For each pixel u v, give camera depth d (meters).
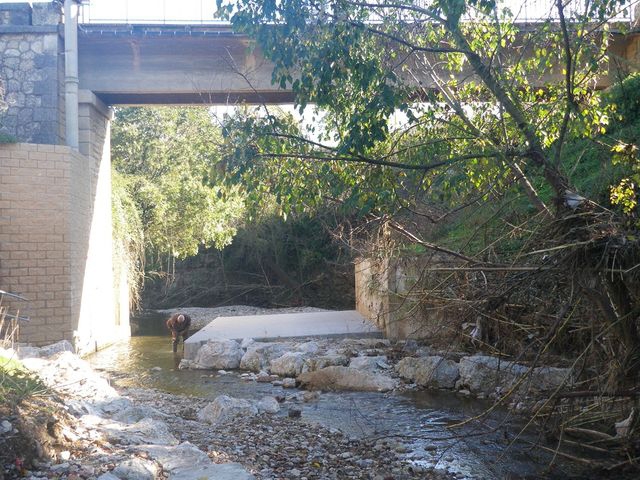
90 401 7.77
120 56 16.64
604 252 5.59
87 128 16.39
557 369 7.95
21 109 15.39
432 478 6.37
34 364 9.73
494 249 9.03
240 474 5.31
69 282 14.51
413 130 9.18
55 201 14.43
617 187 7.39
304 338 15.08
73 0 15.70
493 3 7.43
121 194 21.00
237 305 33.31
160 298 34.06
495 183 8.41
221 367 13.41
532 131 7.53
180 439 7.06
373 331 15.18
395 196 7.99
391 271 14.07
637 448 6.68
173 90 16.61
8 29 15.44
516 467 6.70
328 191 8.38
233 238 32.81
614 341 6.79
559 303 7.27
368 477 6.34
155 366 13.94
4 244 14.01
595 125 8.96
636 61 12.26
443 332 11.09
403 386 10.77
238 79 16.56
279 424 8.36
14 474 4.93
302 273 32.06
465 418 8.66
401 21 8.26
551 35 8.41
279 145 8.00
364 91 7.59
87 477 5.06
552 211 7.51
